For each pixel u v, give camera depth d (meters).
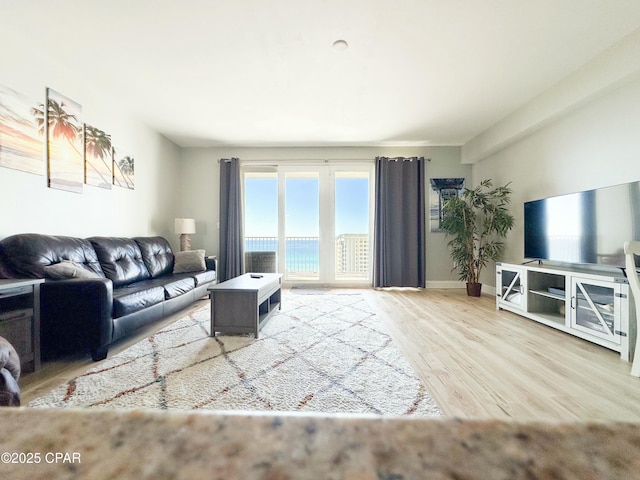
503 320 3.09
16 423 0.26
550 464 0.22
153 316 2.59
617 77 2.43
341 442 0.24
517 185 3.97
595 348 2.30
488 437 0.25
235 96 3.36
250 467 0.21
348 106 3.60
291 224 5.36
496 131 4.10
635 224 2.28
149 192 4.27
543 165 3.47
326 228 5.23
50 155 2.66
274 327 2.82
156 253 3.76
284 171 5.23
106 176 3.39
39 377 1.82
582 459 0.22
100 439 0.24
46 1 1.99
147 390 1.66
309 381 1.77
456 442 0.24
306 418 0.27
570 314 2.56
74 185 2.94
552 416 1.44
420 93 3.28
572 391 1.66
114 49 2.51
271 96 3.36
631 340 2.06
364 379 1.80
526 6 2.04
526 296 3.12
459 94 3.29
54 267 2.17
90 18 2.15
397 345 2.37
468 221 4.48
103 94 3.30
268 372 1.88
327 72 2.86
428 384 1.74
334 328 2.80
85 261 2.68
